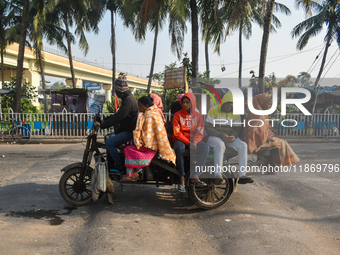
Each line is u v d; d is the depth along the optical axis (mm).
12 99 16891
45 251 3141
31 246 3248
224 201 4453
